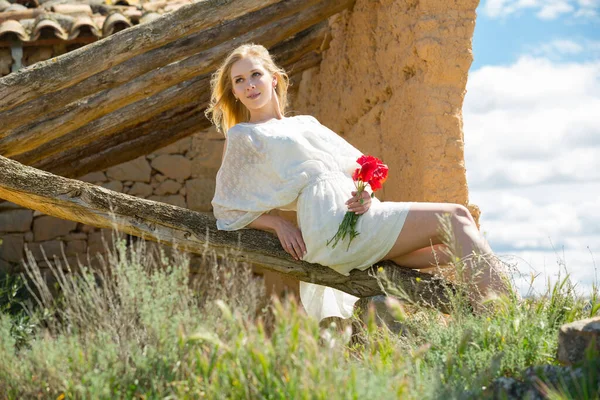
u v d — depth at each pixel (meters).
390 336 3.37
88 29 7.45
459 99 4.65
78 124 5.32
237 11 4.89
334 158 3.81
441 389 2.47
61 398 2.52
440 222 3.56
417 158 4.69
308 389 2.25
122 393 2.53
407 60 4.87
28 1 8.09
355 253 3.63
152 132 6.94
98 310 2.82
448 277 3.88
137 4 8.08
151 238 3.90
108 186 8.28
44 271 7.98
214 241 3.82
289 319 2.54
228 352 2.48
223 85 4.05
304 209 3.67
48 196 3.92
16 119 4.75
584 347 2.59
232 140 3.77
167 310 2.81
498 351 2.86
